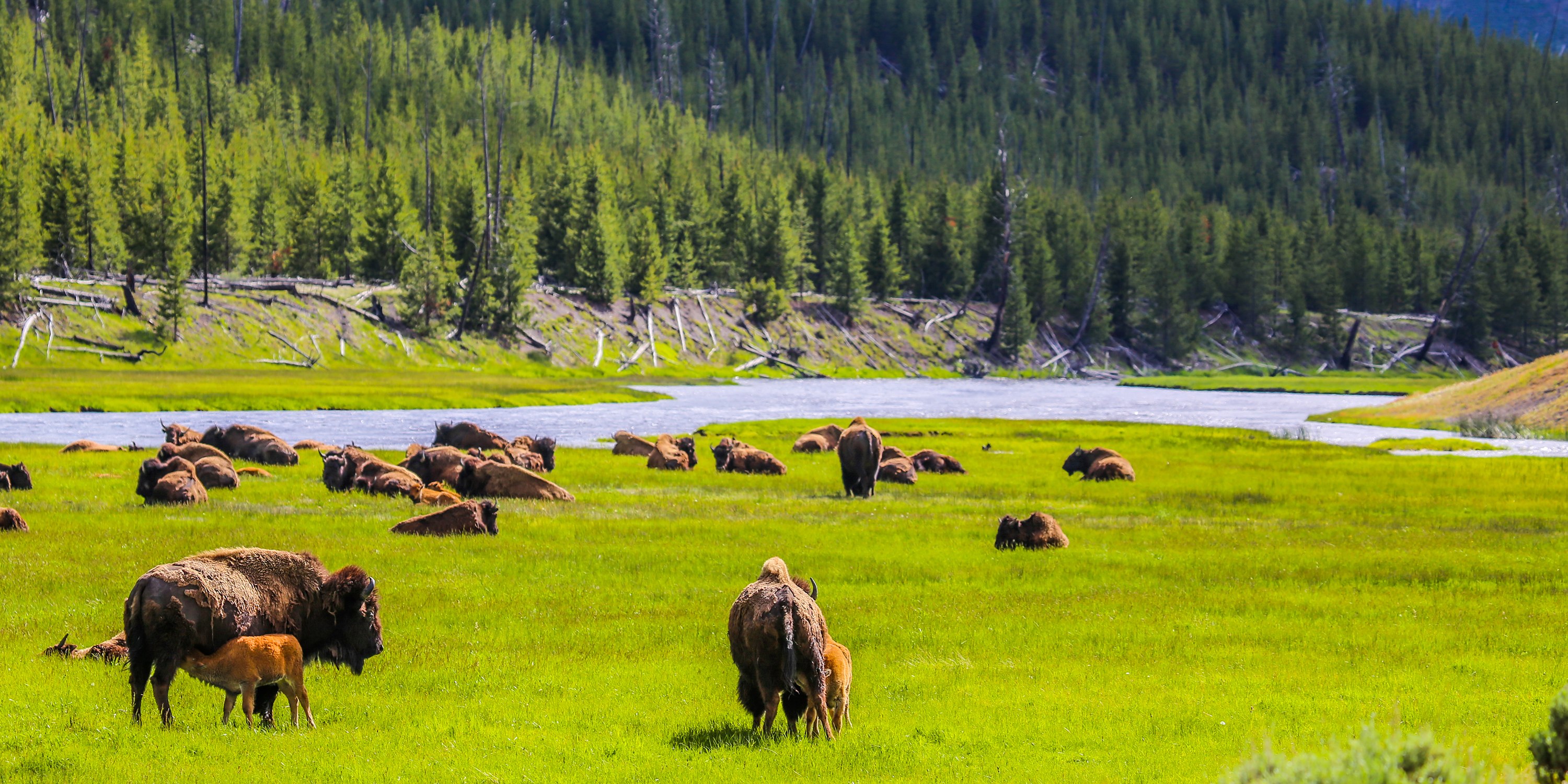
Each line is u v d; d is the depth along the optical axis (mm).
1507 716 43594
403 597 67062
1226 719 43188
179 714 42531
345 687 47781
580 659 53406
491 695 46719
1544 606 69688
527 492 119188
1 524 85062
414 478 119062
